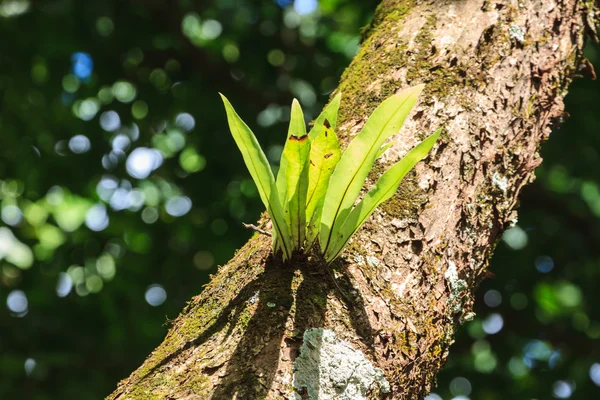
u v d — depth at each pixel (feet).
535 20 4.91
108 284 15.06
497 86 4.48
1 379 14.05
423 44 4.64
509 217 4.43
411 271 3.66
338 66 15.35
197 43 15.92
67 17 13.76
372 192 3.42
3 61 14.14
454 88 4.35
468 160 4.14
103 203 15.42
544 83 4.79
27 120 14.84
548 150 14.55
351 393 3.16
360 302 3.43
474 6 4.85
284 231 3.39
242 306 3.35
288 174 3.26
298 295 3.35
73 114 14.97
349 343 3.28
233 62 15.51
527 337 15.30
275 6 15.16
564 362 15.35
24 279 15.39
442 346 3.81
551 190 15.56
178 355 3.28
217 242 15.34
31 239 15.85
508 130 4.42
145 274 15.43
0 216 15.87
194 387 3.07
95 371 14.62
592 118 14.25
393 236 3.72
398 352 3.40
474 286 4.22
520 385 15.42
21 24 13.80
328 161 3.26
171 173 15.28
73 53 14.28
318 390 3.09
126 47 14.60
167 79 15.17
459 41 4.61
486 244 4.24
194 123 15.34
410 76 4.45
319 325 3.26
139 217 15.39
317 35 15.71
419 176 3.96
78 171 14.90
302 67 15.40
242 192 15.44
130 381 3.29
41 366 14.28
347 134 4.26
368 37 5.34
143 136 15.35
